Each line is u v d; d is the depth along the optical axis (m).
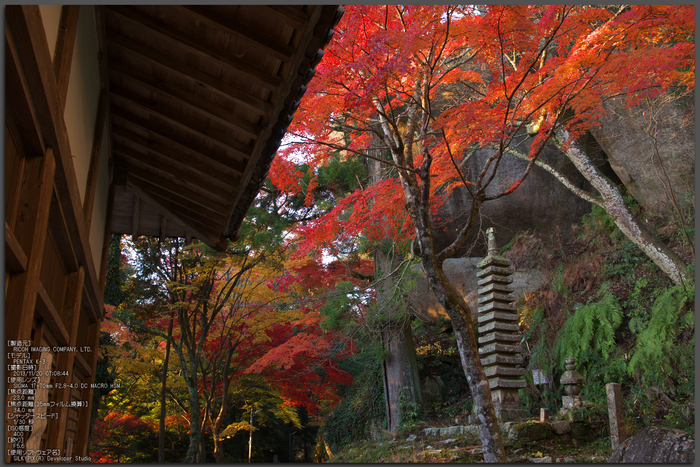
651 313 10.61
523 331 13.60
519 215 15.12
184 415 16.17
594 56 6.42
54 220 2.96
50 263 3.08
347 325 13.19
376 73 5.52
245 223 11.57
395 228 9.77
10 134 2.11
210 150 5.04
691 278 9.70
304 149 7.80
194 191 5.98
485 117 6.45
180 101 4.27
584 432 8.45
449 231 15.55
